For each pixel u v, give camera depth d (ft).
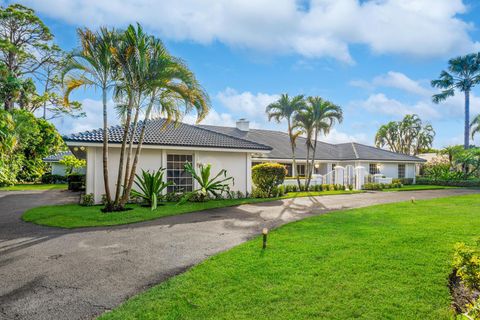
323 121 62.13
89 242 20.71
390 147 150.20
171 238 21.80
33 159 95.09
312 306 11.07
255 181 50.98
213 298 11.81
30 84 93.50
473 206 37.37
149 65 31.35
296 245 18.98
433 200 44.88
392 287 12.61
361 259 16.02
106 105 32.71
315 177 65.87
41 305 11.57
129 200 40.06
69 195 56.44
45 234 23.11
